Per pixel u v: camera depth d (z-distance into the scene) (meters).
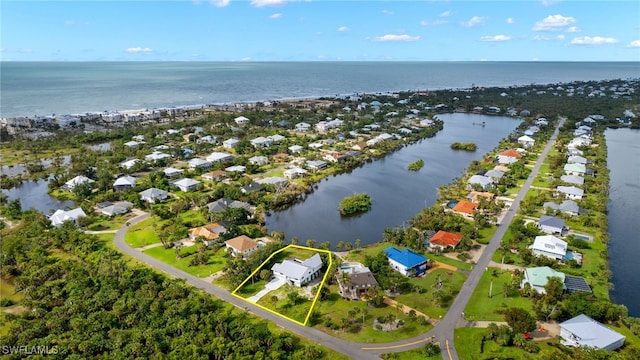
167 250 113.75
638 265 108.94
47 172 187.50
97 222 133.25
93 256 107.69
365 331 79.88
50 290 91.56
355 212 145.75
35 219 129.62
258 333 75.25
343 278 93.94
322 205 153.38
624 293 96.50
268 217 142.38
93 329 76.50
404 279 98.38
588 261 106.00
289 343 74.00
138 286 92.38
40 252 108.81
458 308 87.00
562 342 76.19
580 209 135.12
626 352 69.50
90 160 198.25
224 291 93.81
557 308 83.94
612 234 126.31
